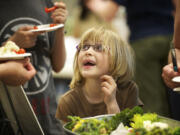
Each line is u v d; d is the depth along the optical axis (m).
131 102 2.39
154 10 3.42
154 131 1.49
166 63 3.45
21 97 1.77
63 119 2.44
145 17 3.46
